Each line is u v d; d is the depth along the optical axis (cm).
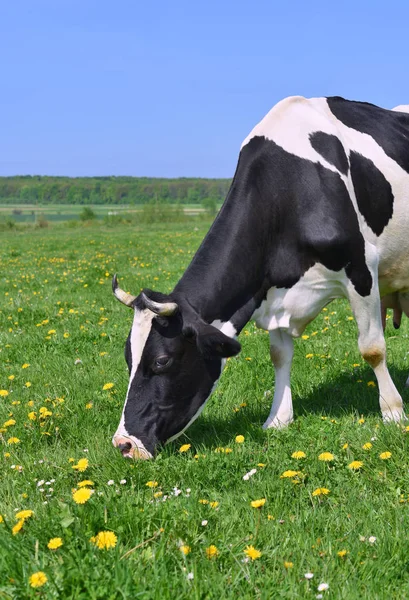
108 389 637
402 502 377
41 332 938
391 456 426
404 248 568
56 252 2430
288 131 514
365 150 541
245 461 438
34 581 276
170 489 408
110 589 280
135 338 450
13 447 505
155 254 2180
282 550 324
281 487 390
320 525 351
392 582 301
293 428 509
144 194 17938
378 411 555
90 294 1294
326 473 414
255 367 698
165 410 456
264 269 502
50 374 716
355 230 508
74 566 294
